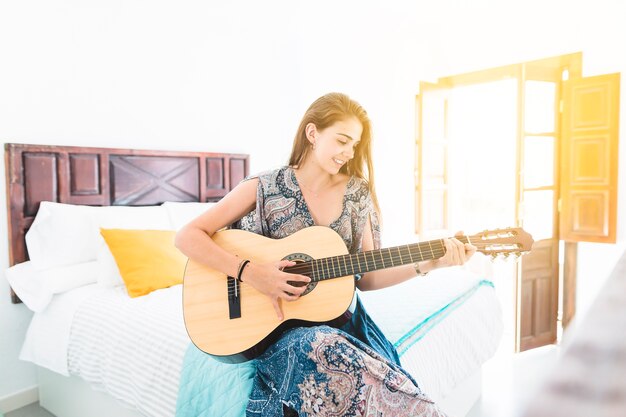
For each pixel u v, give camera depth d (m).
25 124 2.48
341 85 4.35
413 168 4.17
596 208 3.14
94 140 2.78
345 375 1.16
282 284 1.38
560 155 3.34
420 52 4.02
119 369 1.79
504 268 5.10
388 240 4.33
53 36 2.58
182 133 3.29
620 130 3.04
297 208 1.56
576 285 3.34
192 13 3.31
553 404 0.16
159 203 3.10
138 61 3.00
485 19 3.64
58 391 2.38
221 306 1.45
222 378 1.43
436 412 1.20
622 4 3.00
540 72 3.30
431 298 2.05
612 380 0.17
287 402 1.20
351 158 1.54
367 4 3.52
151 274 2.29
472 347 2.10
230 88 3.61
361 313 1.49
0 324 2.44
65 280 2.32
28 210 2.45
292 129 4.15
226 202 1.56
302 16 3.76
